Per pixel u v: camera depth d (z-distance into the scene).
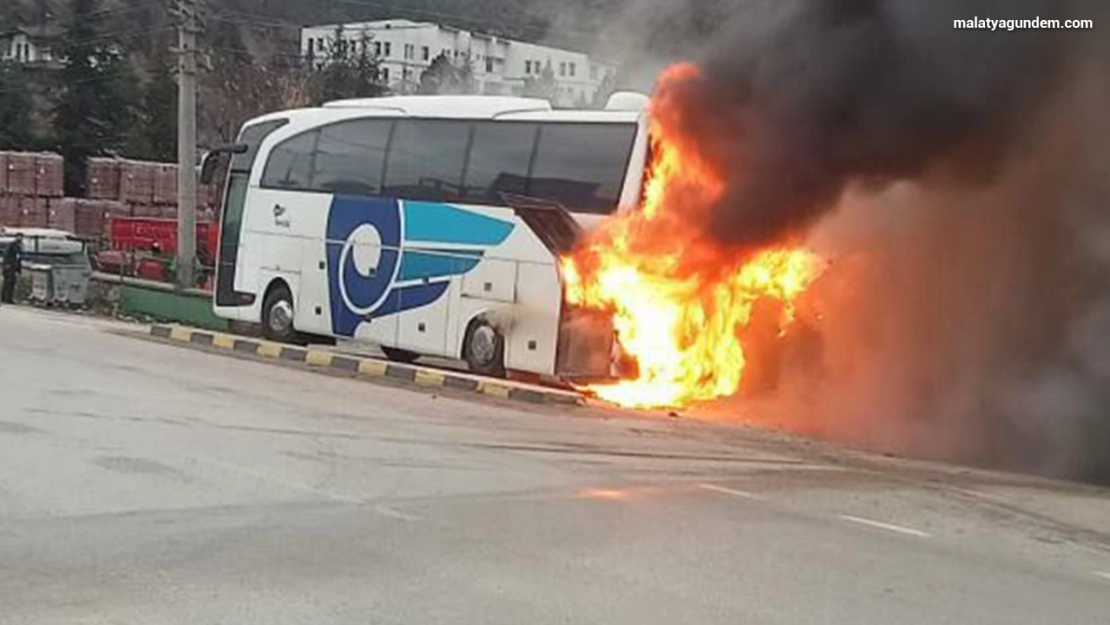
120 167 51.12
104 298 30.67
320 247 19.31
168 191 52.00
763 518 8.32
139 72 65.88
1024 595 6.69
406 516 7.78
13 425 10.38
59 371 14.61
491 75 42.56
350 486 8.62
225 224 21.44
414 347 17.55
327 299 19.11
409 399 14.12
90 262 36.69
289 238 19.95
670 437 12.17
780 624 5.86
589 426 12.67
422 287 17.45
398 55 58.38
